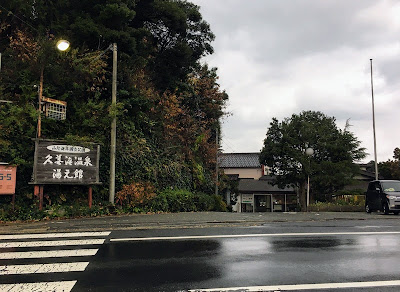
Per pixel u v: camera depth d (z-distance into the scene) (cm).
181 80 2328
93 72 1395
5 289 455
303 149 2572
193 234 845
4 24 1506
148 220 1077
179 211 1580
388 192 1485
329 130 2631
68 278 500
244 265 565
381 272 530
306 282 480
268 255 632
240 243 738
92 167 1245
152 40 2034
